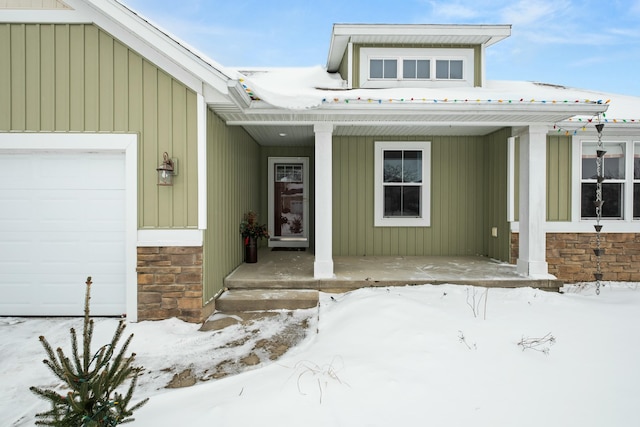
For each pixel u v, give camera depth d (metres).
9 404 2.90
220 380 3.10
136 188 4.57
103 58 4.54
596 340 3.70
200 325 4.48
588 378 3.01
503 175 7.02
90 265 4.73
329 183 5.58
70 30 4.52
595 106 5.04
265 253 8.30
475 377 3.00
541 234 5.72
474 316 4.27
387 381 2.90
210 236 4.88
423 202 7.85
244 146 7.00
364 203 7.89
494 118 5.43
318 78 7.88
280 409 2.58
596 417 2.52
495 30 6.93
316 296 5.09
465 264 6.75
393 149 7.84
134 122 4.57
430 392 2.79
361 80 7.25
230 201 5.96
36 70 4.54
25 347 3.87
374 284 5.39
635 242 6.67
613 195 6.78
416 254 7.89
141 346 3.90
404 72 7.29
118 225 4.73
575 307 4.67
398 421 2.46
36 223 4.71
